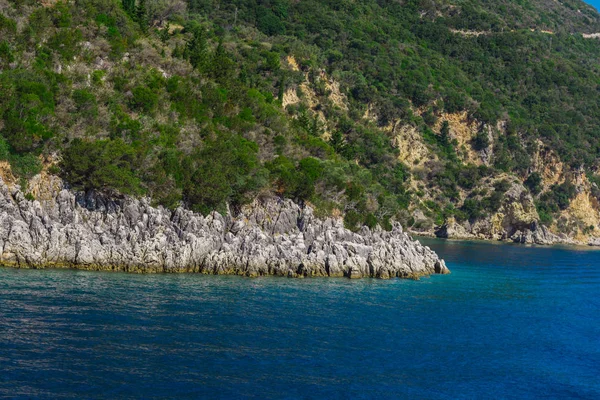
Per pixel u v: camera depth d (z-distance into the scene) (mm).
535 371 48938
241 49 170500
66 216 72000
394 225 103000
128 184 76250
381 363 48062
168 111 95062
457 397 43125
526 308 70562
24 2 95000
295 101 172250
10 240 66625
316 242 79750
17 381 39406
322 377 44344
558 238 197000
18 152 73625
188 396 39688
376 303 65875
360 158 177125
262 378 43219
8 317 49500
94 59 94562
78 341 46219
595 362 51719
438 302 69500
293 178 89812
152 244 71625
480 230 187375
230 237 77188
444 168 192125
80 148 74312
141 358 44500
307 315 58531
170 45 124625
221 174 82812
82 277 64938
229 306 59031
